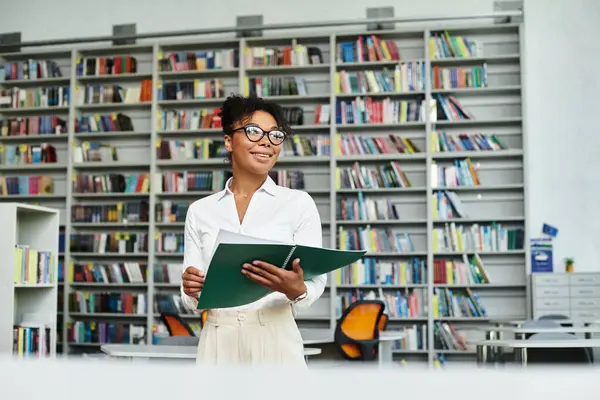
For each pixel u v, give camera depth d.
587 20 8.39
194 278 1.81
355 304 5.18
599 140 8.28
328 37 8.66
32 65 9.05
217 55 8.70
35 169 9.10
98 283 8.59
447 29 8.38
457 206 8.19
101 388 0.44
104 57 8.96
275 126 1.92
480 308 8.04
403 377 0.43
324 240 8.54
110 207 8.70
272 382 0.44
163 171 8.85
